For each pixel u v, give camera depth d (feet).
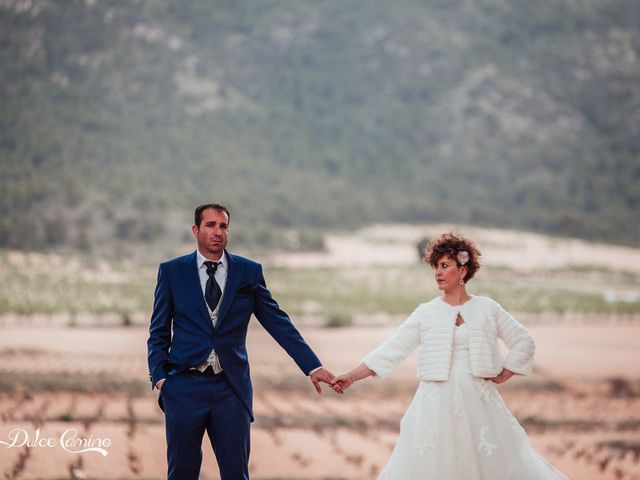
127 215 575.79
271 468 47.75
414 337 27.20
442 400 26.25
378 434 64.13
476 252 27.43
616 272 486.38
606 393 101.86
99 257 474.49
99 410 70.64
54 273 375.45
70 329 184.03
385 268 433.89
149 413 70.49
